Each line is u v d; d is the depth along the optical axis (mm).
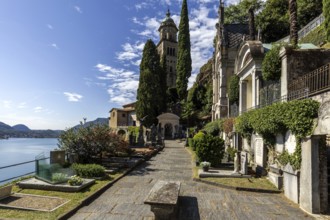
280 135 11672
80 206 8375
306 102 9742
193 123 61062
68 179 10836
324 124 8969
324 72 10391
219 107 39000
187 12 74000
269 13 40562
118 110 74812
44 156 12406
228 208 8758
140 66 59906
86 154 15828
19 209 7746
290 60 13156
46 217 7125
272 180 11750
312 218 7949
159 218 7152
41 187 10062
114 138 17344
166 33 94375
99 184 11039
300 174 9289
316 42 22672
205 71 73500
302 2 33781
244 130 16766
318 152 8492
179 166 17750
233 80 31406
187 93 72188
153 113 55594
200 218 7812
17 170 24234
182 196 10094
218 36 42656
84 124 16984
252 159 15547
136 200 9312
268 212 8445
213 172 13953
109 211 8109
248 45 19406
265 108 12844
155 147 30344
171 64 93438
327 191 8594
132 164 16312
